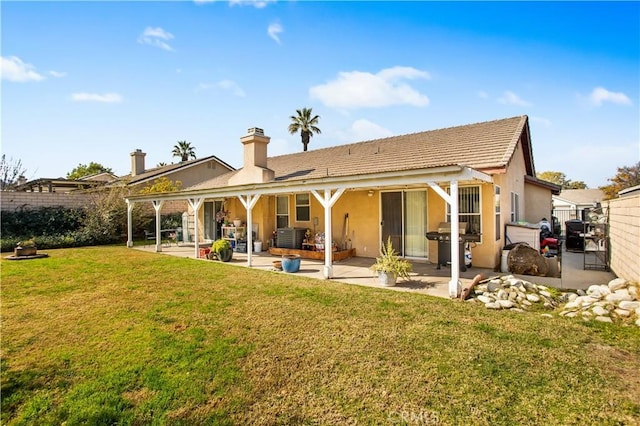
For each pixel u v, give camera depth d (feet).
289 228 41.75
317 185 28.07
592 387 10.24
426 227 33.01
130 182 68.08
